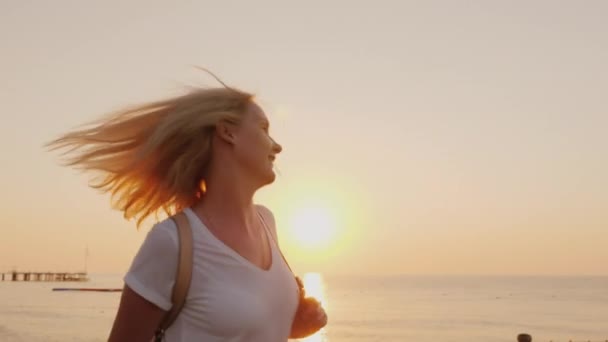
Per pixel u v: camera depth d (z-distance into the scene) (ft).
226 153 7.67
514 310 406.41
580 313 380.37
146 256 7.02
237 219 7.62
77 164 7.63
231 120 7.65
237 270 7.13
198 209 7.59
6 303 386.11
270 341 7.23
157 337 7.07
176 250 6.97
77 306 359.46
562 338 227.20
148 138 7.66
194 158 7.59
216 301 6.91
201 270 7.00
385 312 376.27
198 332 6.95
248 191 7.77
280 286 7.49
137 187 7.79
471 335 234.99
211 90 7.83
